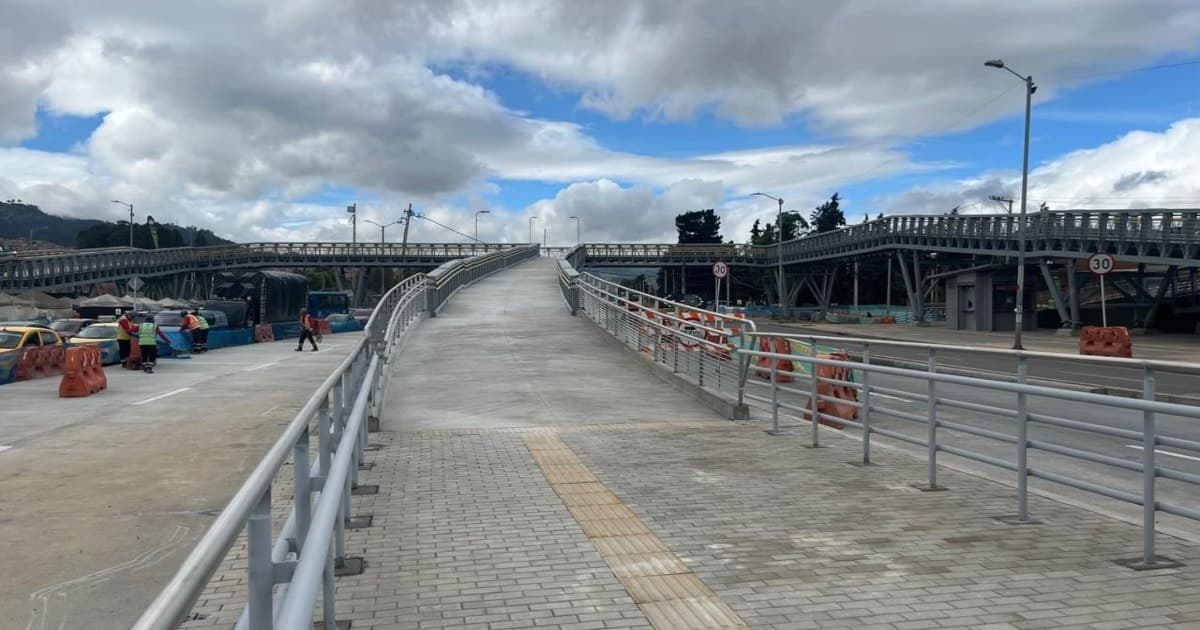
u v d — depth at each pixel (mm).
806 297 96750
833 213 129375
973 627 4258
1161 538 5852
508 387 15164
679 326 17672
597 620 4426
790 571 5188
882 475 8148
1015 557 5426
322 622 4309
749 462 8836
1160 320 41906
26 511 7387
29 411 13812
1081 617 4371
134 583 5582
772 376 11039
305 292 45031
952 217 49312
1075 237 38094
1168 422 12750
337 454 4004
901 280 91125
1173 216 32906
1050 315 47969
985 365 25234
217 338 31562
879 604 4602
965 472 8281
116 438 11180
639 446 9820
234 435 11430
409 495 7332
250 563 2354
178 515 7285
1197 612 4434
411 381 15820
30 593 5379
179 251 74750
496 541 5914
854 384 9391
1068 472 9133
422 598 4777
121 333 21938
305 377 19906
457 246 81625
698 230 141375
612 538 5977
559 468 8523
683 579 5066
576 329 25250
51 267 57781
